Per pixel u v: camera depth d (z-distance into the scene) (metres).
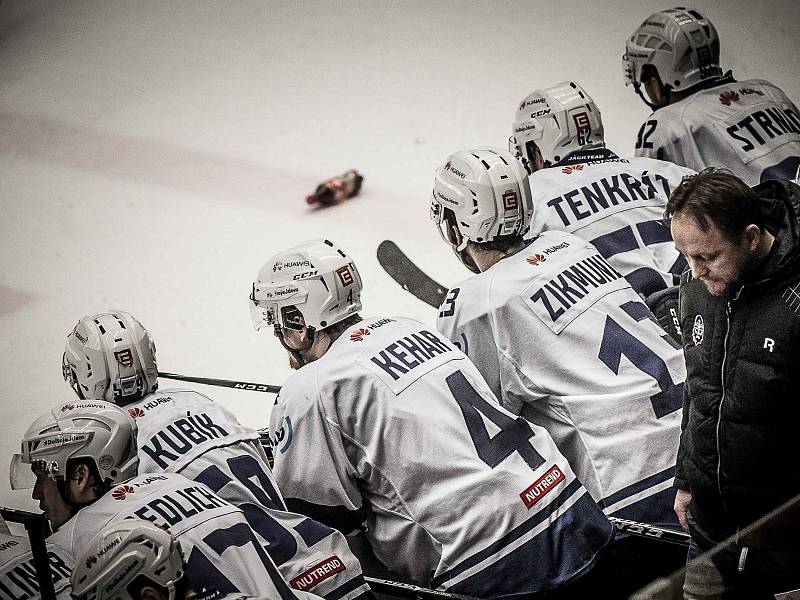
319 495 9.30
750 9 22.17
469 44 24.52
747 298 7.78
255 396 14.66
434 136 21.70
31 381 15.55
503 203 10.20
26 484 9.56
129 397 10.47
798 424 7.85
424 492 8.99
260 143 22.33
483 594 8.73
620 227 11.99
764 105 13.98
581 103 12.42
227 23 27.56
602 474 9.69
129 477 9.01
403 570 9.45
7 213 20.72
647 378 9.73
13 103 24.86
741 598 8.66
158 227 19.72
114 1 28.97
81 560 6.94
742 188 7.54
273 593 7.93
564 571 8.66
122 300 17.59
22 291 18.08
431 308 16.12
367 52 25.23
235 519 8.30
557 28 24.33
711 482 8.41
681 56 13.93
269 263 10.05
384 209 19.42
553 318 9.88
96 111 24.25
